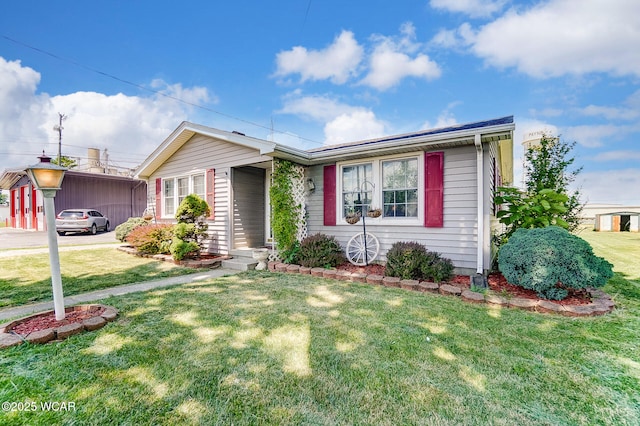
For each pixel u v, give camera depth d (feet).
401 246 18.02
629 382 7.45
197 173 27.61
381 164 20.99
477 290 14.35
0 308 12.80
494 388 7.18
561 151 26.63
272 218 22.52
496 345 9.30
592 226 64.75
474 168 17.74
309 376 7.61
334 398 6.78
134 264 22.94
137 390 6.98
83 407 6.40
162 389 7.03
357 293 14.94
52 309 12.51
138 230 27.17
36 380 7.29
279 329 10.44
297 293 14.94
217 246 25.90
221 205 25.63
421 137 17.67
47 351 8.68
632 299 13.89
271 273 20.07
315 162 23.44
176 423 5.96
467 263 17.97
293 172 23.02
